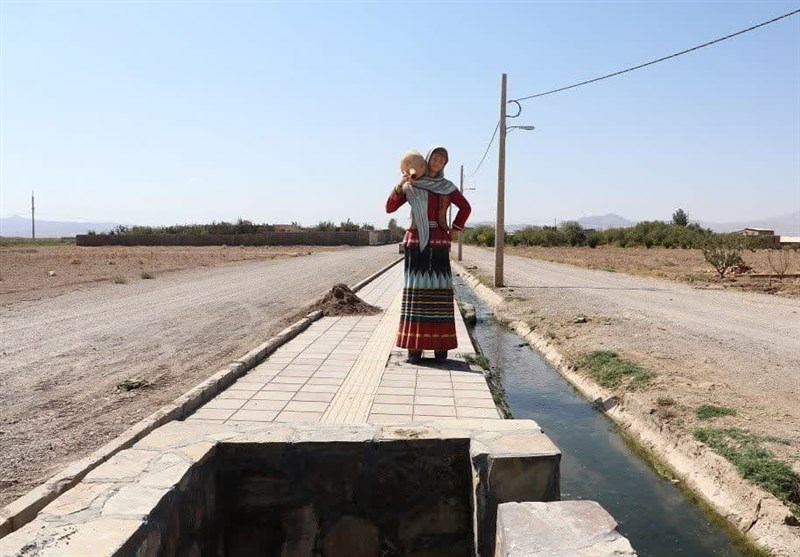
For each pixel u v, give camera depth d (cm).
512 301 1731
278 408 642
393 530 438
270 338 1023
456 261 4078
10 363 881
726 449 582
